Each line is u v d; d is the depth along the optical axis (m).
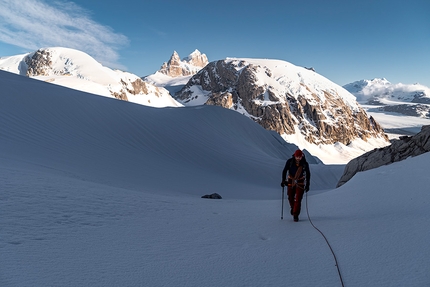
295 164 6.10
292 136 150.62
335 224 5.02
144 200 7.52
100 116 25.36
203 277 3.03
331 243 3.96
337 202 7.07
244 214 6.84
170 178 18.91
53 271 2.93
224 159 29.05
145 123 28.16
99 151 19.50
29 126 18.91
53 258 3.25
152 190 13.26
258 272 3.15
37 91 24.14
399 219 4.59
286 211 7.20
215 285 2.84
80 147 18.97
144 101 142.00
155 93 154.75
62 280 2.76
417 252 3.21
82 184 8.25
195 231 4.96
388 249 3.43
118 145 22.44
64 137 19.56
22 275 2.76
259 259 3.55
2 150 13.52
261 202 10.23
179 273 3.12
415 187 6.34
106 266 3.19
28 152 14.73
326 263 3.28
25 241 3.62
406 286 2.58
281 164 32.75
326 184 35.78
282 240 4.36
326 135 162.75
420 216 4.55
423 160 7.82
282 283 2.86
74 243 3.80
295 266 3.27
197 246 4.12
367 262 3.17
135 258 3.51
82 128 22.31
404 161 8.46
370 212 5.68
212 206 8.03
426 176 6.71
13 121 18.56
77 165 15.22
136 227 4.92
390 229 4.14
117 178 14.81
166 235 4.61
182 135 30.05
